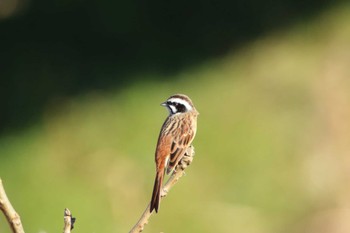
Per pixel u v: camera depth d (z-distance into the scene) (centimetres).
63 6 1767
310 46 1628
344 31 1644
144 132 1472
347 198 1396
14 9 1803
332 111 1515
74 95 1556
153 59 1605
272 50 1617
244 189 1408
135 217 1366
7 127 1512
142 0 1730
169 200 1386
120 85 1556
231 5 1708
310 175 1425
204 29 1664
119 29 1684
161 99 1513
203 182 1412
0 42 1711
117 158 1446
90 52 1647
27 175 1419
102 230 1350
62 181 1412
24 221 1359
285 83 1559
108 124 1495
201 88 1538
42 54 1659
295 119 1500
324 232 1352
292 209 1390
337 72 1576
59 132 1494
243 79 1559
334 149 1459
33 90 1582
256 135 1466
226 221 1366
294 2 1711
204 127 1474
